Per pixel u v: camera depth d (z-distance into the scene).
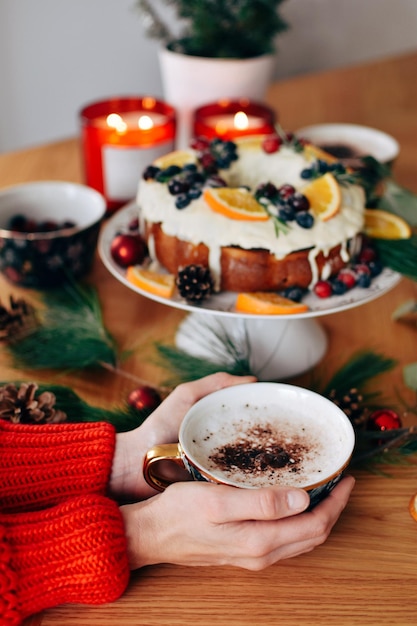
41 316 0.99
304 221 0.87
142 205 0.93
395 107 1.50
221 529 0.67
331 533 0.73
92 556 0.67
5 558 0.67
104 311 1.01
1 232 1.00
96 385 0.90
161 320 1.00
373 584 0.69
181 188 0.90
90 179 1.16
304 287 0.89
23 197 1.08
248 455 0.69
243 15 1.25
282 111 1.47
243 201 0.89
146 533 0.69
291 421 0.72
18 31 1.59
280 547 0.68
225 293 0.90
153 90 1.80
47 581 0.67
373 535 0.73
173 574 0.70
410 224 1.00
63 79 1.68
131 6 1.65
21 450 0.76
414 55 1.79
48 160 1.32
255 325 0.92
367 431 0.80
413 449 0.79
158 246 0.92
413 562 0.70
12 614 0.66
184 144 1.32
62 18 1.61
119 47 1.70
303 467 0.69
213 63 1.24
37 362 0.91
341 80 1.63
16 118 1.69
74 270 1.04
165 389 0.87
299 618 0.66
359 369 0.87
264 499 0.65
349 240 0.90
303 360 0.92
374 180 1.03
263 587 0.69
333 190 0.91
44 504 0.75
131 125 1.21
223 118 1.22
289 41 1.89
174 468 0.75
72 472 0.76
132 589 0.69
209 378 0.78
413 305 0.97
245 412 0.73
